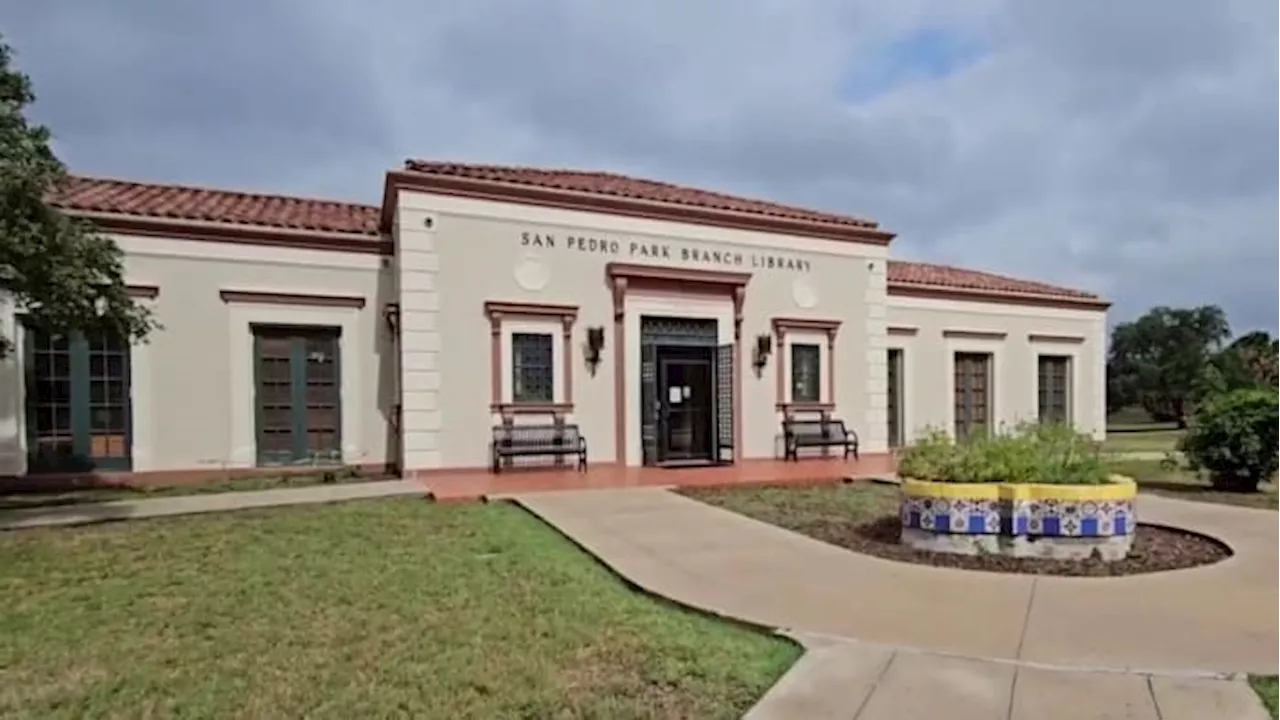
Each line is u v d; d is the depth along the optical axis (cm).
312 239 1474
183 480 1362
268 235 1442
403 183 1347
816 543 825
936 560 755
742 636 530
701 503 1071
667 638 520
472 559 748
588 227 1490
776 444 1652
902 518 839
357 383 1509
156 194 1556
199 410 1392
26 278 873
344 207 1767
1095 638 515
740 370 1620
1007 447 838
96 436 1335
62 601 614
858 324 1766
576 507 1023
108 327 975
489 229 1411
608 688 436
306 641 516
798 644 506
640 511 999
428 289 1361
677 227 1572
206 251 1402
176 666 475
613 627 543
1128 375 5756
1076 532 761
